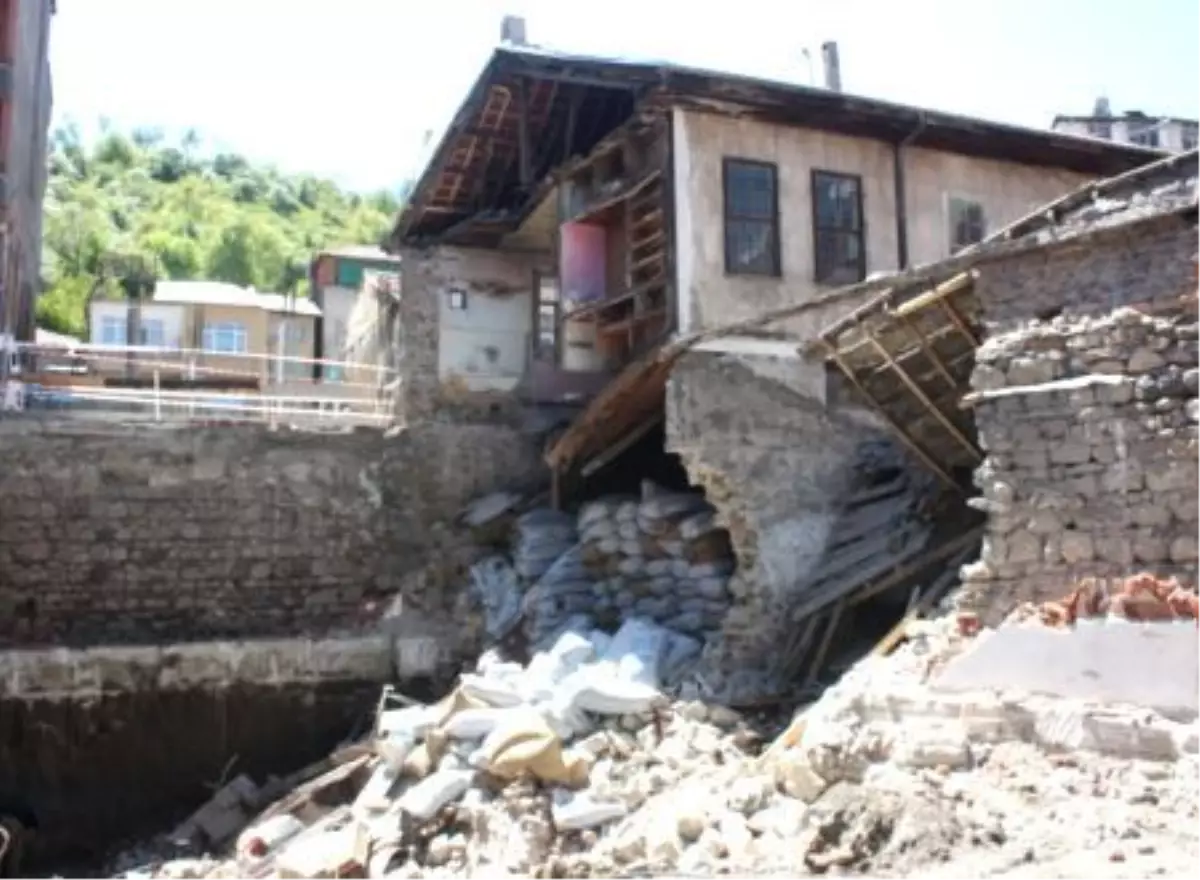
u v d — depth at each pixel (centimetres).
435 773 1023
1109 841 604
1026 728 752
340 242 5850
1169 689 707
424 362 1841
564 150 1656
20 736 1358
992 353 936
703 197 1362
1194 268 822
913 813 685
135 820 1391
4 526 1480
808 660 1195
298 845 1041
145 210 5884
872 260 1454
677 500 1414
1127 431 842
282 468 1625
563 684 1105
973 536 1116
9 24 1819
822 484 1341
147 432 1563
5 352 1669
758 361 1344
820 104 1380
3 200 1805
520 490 1744
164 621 1534
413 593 1645
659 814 866
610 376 1587
